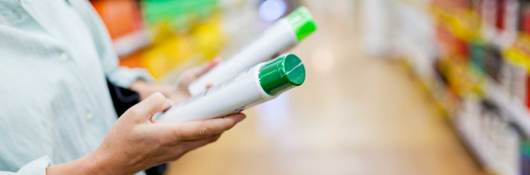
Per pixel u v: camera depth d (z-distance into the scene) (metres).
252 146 2.96
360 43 6.94
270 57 0.78
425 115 3.42
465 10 2.81
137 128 0.63
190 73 0.93
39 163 0.64
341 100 3.93
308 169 2.61
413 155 2.74
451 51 3.14
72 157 0.75
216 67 0.87
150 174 1.00
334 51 6.40
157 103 0.65
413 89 4.16
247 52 0.79
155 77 2.73
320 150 2.86
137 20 2.49
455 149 2.79
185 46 3.49
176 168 2.70
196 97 0.68
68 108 0.74
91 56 0.80
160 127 0.63
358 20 9.25
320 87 4.41
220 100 0.63
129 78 0.96
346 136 3.08
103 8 2.11
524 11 1.93
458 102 2.96
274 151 2.88
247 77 0.61
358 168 2.60
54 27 0.76
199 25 4.04
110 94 0.92
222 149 2.94
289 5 10.38
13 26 0.71
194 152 2.91
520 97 1.99
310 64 5.64
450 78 3.17
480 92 2.54
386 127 3.21
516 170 2.04
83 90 0.76
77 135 0.75
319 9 13.30
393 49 5.76
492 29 2.33
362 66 5.32
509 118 2.12
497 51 2.26
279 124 3.37
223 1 5.18
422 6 4.24
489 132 2.40
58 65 0.72
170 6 3.14
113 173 0.65
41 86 0.69
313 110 3.68
